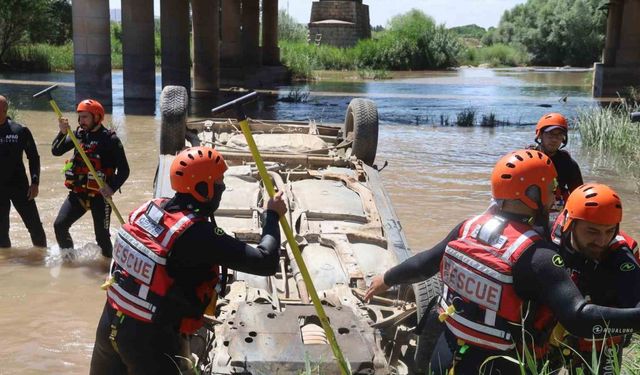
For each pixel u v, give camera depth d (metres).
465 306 3.25
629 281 3.43
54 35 46.25
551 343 3.62
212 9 27.02
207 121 8.88
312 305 4.71
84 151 6.95
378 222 6.09
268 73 36.12
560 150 5.87
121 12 22.55
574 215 3.44
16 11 38.47
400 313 4.64
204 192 3.59
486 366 3.25
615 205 3.37
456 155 13.66
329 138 8.72
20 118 16.70
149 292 3.54
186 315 3.62
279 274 5.36
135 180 10.34
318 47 50.47
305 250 5.60
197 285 3.62
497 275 3.12
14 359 5.12
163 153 7.70
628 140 13.95
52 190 9.74
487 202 9.91
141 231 3.58
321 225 5.93
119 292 3.62
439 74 48.81
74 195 7.16
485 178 11.51
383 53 52.47
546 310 3.22
